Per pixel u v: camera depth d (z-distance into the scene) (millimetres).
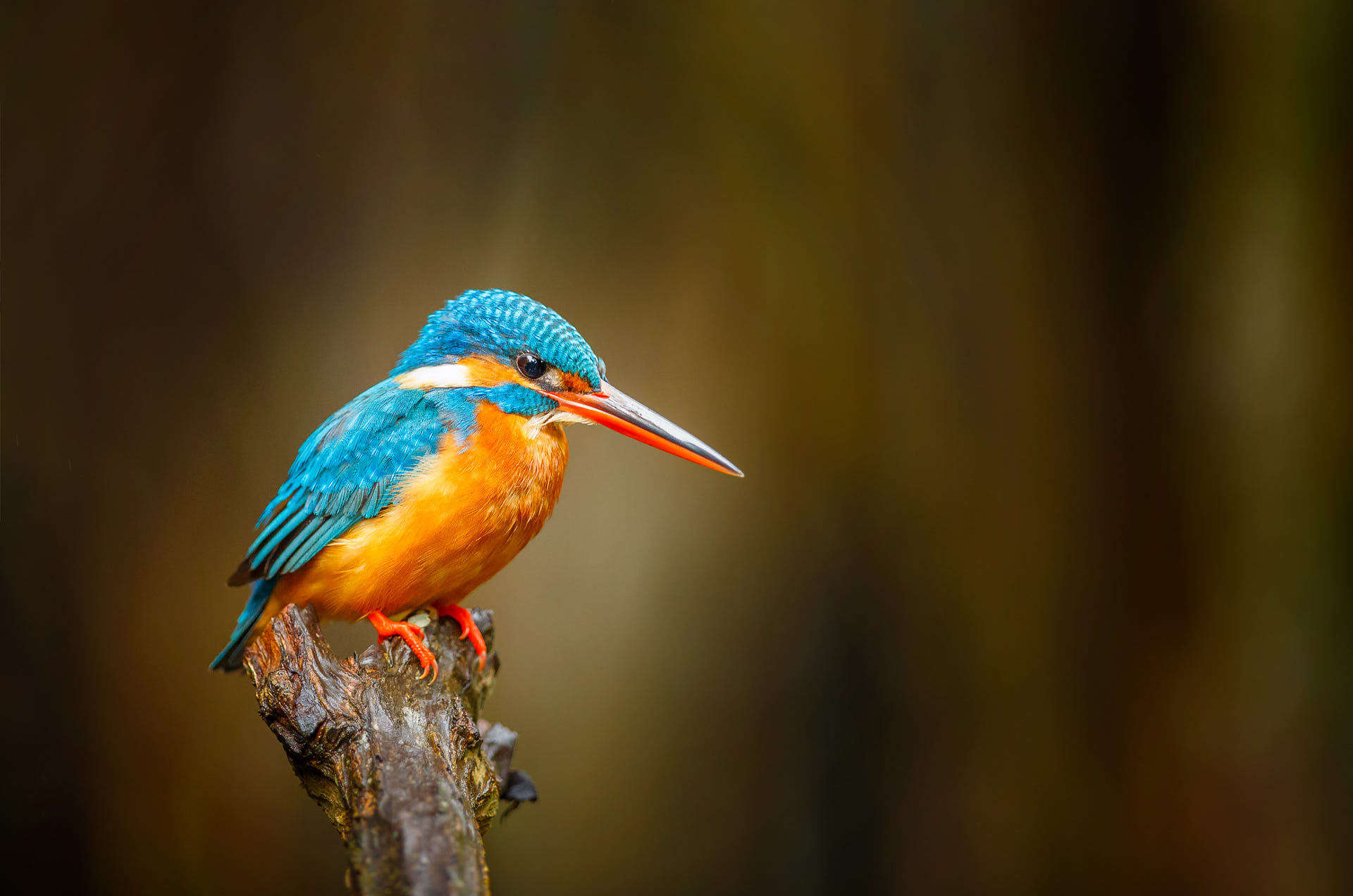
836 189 11219
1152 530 10031
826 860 11914
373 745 4469
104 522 11211
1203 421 9641
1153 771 10094
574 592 12648
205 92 11359
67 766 10938
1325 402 9180
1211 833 9883
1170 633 10008
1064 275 10352
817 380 11461
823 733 11969
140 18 10977
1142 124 9914
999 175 10539
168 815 11508
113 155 11062
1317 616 9344
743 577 12250
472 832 3957
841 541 11781
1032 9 10086
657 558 12500
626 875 12461
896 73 10797
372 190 12023
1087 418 10328
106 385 11164
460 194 12164
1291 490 9312
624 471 12570
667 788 12539
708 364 12008
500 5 11742
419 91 11930
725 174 11641
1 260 10672
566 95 11914
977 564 10883
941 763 11273
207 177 11492
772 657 12188
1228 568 9625
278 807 11922
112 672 11273
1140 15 9742
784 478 11961
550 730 12625
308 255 11961
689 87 11609
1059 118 10227
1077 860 10555
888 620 11555
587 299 12227
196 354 11594
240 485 11797
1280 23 9102
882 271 11141
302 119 11711
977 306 10750
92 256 11062
